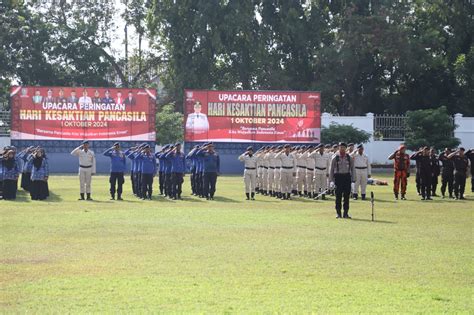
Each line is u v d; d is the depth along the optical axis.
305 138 53.41
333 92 69.81
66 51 72.81
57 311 11.29
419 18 72.38
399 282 13.57
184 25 68.75
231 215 25.08
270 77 69.69
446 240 18.89
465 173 33.59
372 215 23.70
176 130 59.09
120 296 12.29
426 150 33.53
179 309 11.44
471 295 12.55
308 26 71.56
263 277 13.92
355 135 57.91
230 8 67.25
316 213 26.05
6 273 14.23
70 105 51.84
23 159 37.03
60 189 38.19
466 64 69.50
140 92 52.41
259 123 53.09
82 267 14.88
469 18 72.25
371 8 71.00
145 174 32.88
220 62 72.88
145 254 16.48
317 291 12.78
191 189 37.75
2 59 68.94
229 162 53.38
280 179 33.69
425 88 72.56
